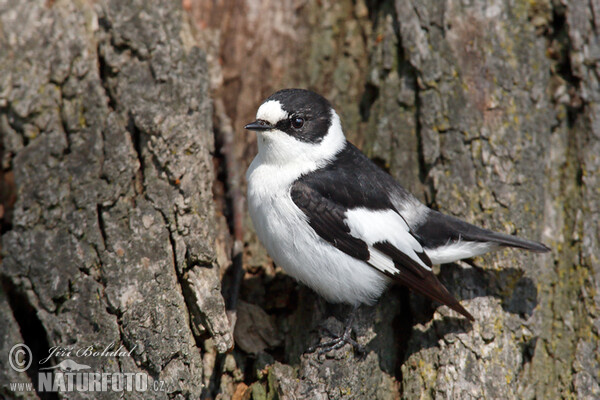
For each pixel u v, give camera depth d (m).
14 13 8.22
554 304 8.64
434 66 9.44
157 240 7.93
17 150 7.89
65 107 8.15
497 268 8.61
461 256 8.62
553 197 9.19
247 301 9.25
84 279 7.50
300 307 9.17
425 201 9.27
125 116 8.45
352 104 10.52
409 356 8.23
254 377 8.37
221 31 11.02
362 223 8.48
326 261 8.51
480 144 9.11
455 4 9.59
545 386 8.17
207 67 9.48
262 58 10.95
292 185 8.60
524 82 9.41
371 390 8.06
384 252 8.44
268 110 8.64
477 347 7.99
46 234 7.61
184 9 10.61
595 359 8.05
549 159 9.30
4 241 7.54
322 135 8.94
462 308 7.85
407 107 9.64
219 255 9.25
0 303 7.40
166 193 8.18
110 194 7.90
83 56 8.34
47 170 7.84
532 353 8.30
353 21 10.95
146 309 7.57
